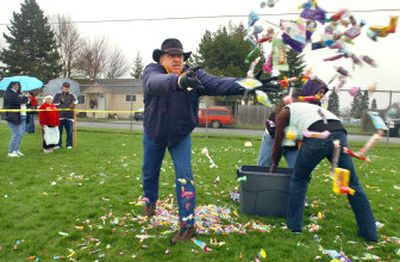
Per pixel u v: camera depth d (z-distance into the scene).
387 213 4.17
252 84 2.24
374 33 1.94
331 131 3.14
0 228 3.48
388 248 3.16
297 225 3.50
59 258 2.88
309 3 2.07
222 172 6.33
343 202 4.59
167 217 3.79
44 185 5.14
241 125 20.98
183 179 3.24
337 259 2.88
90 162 7.14
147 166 3.61
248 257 2.96
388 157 9.46
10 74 42.88
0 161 7.09
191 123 3.22
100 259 2.89
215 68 32.06
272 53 2.14
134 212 3.98
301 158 3.29
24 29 44.19
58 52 47.16
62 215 3.85
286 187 3.84
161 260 2.90
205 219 3.76
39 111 8.31
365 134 12.47
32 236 3.29
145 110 3.34
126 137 12.91
